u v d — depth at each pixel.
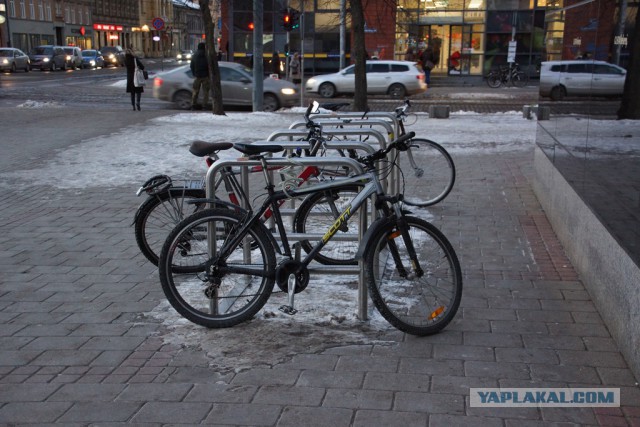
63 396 3.91
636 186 4.30
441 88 35.81
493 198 9.04
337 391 3.93
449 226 7.61
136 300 5.40
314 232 5.64
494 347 4.51
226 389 3.97
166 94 23.22
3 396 3.92
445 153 8.77
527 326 4.85
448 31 39.41
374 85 28.88
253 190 9.48
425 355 4.39
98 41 82.00
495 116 20.36
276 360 4.33
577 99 6.54
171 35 87.69
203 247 5.20
